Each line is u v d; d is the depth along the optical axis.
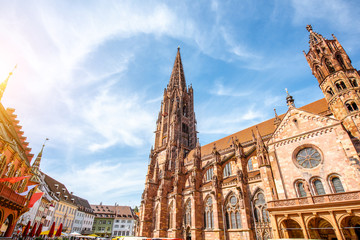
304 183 30.53
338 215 26.39
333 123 33.59
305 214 28.94
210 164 55.97
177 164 64.44
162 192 63.97
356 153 29.84
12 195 32.34
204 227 48.41
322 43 43.50
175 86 108.94
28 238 42.09
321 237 29.75
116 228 138.75
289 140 37.34
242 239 39.62
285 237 29.83
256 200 41.56
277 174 36.31
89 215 130.75
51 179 95.69
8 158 33.06
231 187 46.31
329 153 32.47
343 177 30.03
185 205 56.69
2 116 35.69
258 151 39.88
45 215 78.56
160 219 59.97
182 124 96.62
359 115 33.62
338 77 38.25
